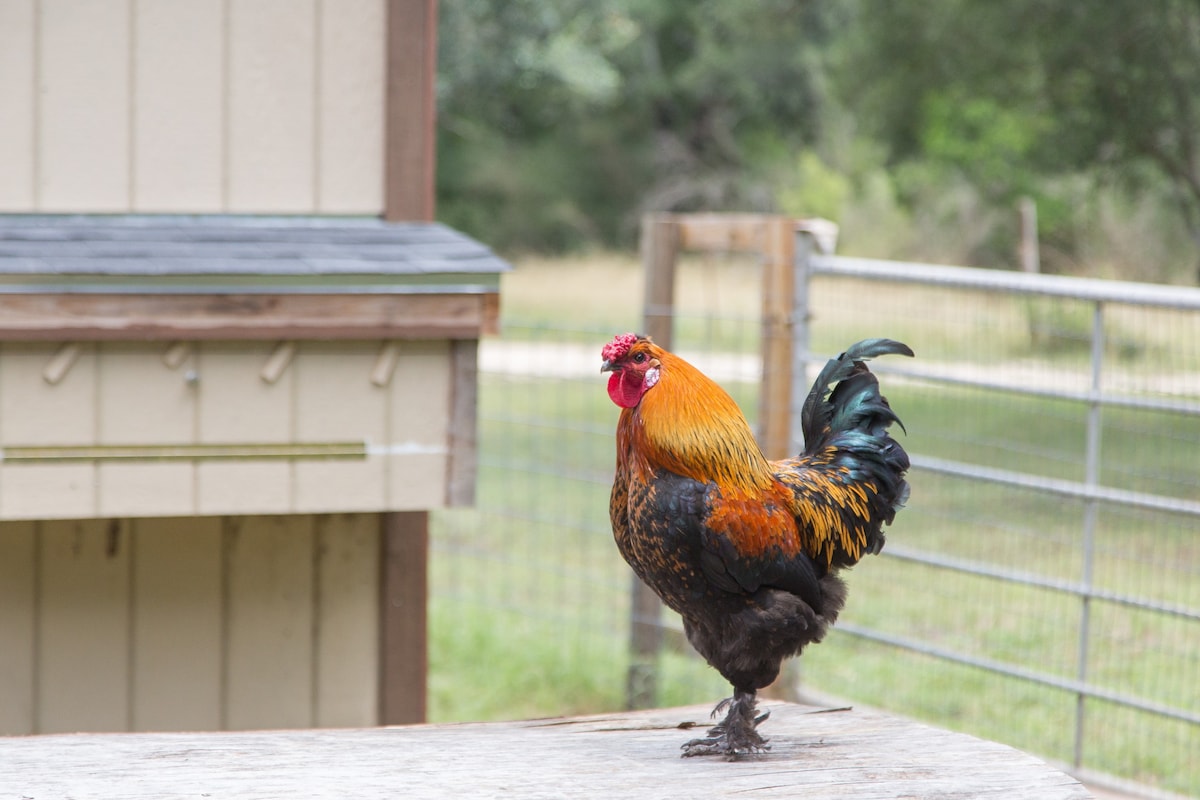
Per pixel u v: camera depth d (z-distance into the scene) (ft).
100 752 11.37
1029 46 51.70
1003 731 20.79
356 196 18.44
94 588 18.07
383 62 18.35
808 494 12.66
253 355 15.55
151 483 15.37
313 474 15.85
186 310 15.03
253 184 18.03
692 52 111.14
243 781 10.64
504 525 34.22
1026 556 26.00
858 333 32.76
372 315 15.62
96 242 16.06
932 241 82.28
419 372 16.11
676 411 11.61
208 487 15.55
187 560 18.37
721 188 106.11
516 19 86.58
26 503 14.99
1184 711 18.16
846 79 67.05
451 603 28.53
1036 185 70.79
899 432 28.17
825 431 13.89
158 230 17.07
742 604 11.79
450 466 16.25
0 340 14.57
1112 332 23.26
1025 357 25.00
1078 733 19.15
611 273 91.81
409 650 19.01
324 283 15.40
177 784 10.53
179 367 15.30
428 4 18.33
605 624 27.22
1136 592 23.00
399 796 10.38
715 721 13.42
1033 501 26.30
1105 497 18.51
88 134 17.40
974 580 25.93
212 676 18.56
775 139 108.47
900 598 25.84
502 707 23.36
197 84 17.74
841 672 23.53
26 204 17.25
